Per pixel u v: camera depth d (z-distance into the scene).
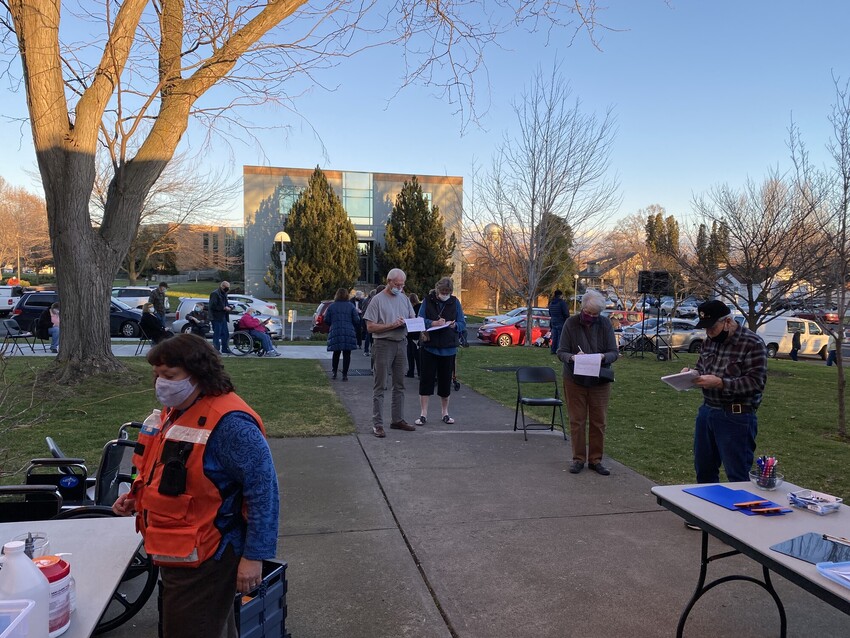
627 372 13.91
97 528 2.72
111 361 9.21
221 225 40.12
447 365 7.52
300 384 10.27
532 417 8.28
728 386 4.05
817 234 11.92
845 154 8.66
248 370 11.82
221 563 2.04
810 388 12.40
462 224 26.77
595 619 3.19
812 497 2.92
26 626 1.70
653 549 4.08
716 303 4.19
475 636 3.02
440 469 5.72
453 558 3.88
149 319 13.35
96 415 7.20
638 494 5.17
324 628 3.05
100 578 2.27
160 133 9.04
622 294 36.00
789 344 24.64
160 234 39.00
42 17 7.96
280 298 36.69
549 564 3.82
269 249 37.97
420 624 3.12
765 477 3.10
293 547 3.99
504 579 3.62
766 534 2.53
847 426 8.45
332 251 36.28
